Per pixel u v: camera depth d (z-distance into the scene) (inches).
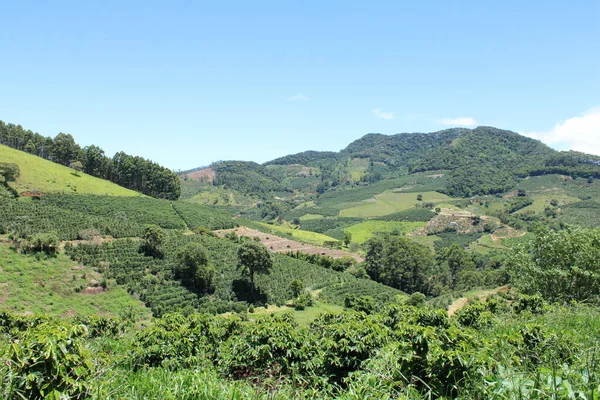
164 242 2615.7
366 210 7834.6
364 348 336.8
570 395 154.0
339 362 340.5
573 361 221.8
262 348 360.8
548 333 293.1
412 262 3563.0
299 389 272.7
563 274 888.9
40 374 184.5
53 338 193.8
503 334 305.6
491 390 183.2
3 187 2952.8
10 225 2128.4
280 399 238.4
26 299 1644.9
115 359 382.0
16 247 1907.0
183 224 3686.0
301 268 3075.8
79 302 1763.0
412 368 224.8
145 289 2033.7
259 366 357.7
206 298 2171.5
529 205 6097.4
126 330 864.9
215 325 510.0
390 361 245.0
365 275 3535.9
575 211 5216.5
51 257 1953.7
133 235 2603.3
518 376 181.6
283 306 2352.4
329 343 351.3
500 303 984.9
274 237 4266.7
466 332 271.3
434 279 3624.5
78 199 3425.2
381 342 346.9
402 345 237.3
